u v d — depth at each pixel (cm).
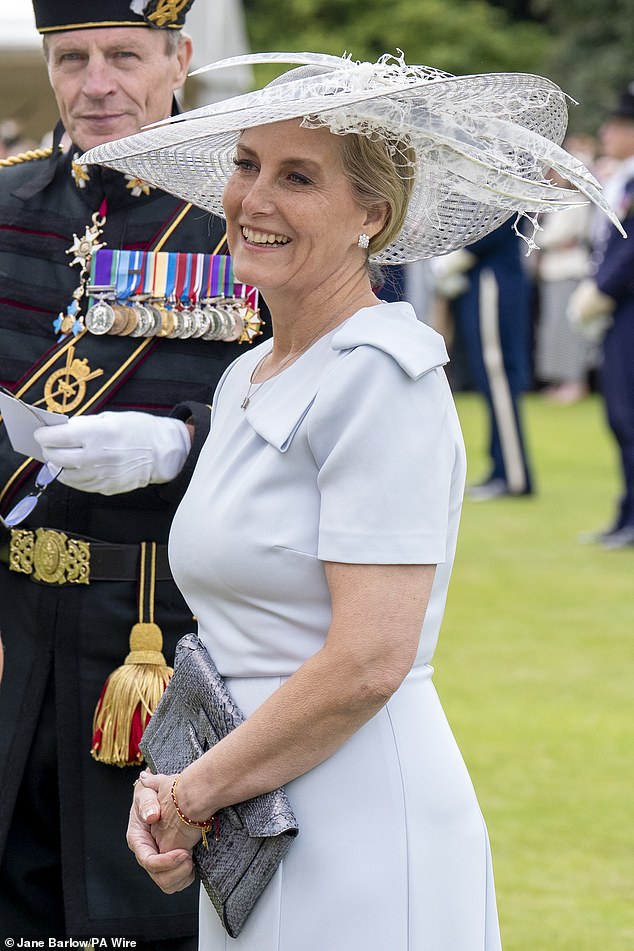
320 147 627
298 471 628
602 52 6438
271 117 605
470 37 6831
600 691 1642
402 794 630
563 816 1305
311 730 608
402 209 648
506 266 2772
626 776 1396
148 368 870
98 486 811
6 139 2772
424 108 621
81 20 845
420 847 632
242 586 636
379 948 621
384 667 600
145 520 853
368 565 600
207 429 825
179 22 867
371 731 632
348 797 627
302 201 630
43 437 795
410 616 603
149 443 814
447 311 3988
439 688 1645
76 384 865
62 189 894
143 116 864
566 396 4356
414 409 609
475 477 3091
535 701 1605
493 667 1728
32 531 861
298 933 625
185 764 664
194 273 874
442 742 653
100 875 854
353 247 648
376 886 622
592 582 2169
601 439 3647
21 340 877
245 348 884
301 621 631
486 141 640
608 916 1126
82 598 854
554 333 4309
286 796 626
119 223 877
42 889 888
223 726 641
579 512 2723
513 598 2066
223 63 703
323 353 641
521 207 663
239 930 639
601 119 6334
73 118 867
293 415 629
